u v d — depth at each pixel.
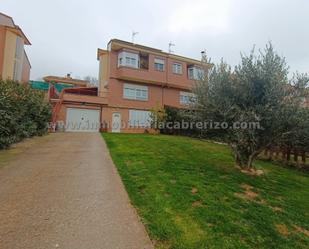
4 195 5.27
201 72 9.62
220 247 3.72
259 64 8.05
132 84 27.00
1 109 10.48
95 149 11.44
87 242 3.61
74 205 4.88
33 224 4.06
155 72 27.47
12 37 23.81
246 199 5.96
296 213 5.55
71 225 4.08
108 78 26.19
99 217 4.41
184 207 4.99
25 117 14.22
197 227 4.24
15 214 4.39
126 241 3.69
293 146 11.83
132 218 4.43
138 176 6.96
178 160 9.41
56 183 6.18
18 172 7.06
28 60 32.81
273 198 6.36
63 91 27.42
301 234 4.60
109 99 25.67
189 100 9.93
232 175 8.05
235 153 9.31
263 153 13.80
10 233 3.76
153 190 5.84
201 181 6.86
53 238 3.68
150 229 4.05
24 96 13.49
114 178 6.79
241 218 4.80
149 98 27.88
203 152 12.13
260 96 8.09
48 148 11.43
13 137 11.98
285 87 7.95
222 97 8.34
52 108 22.11
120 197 5.40
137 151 10.91
